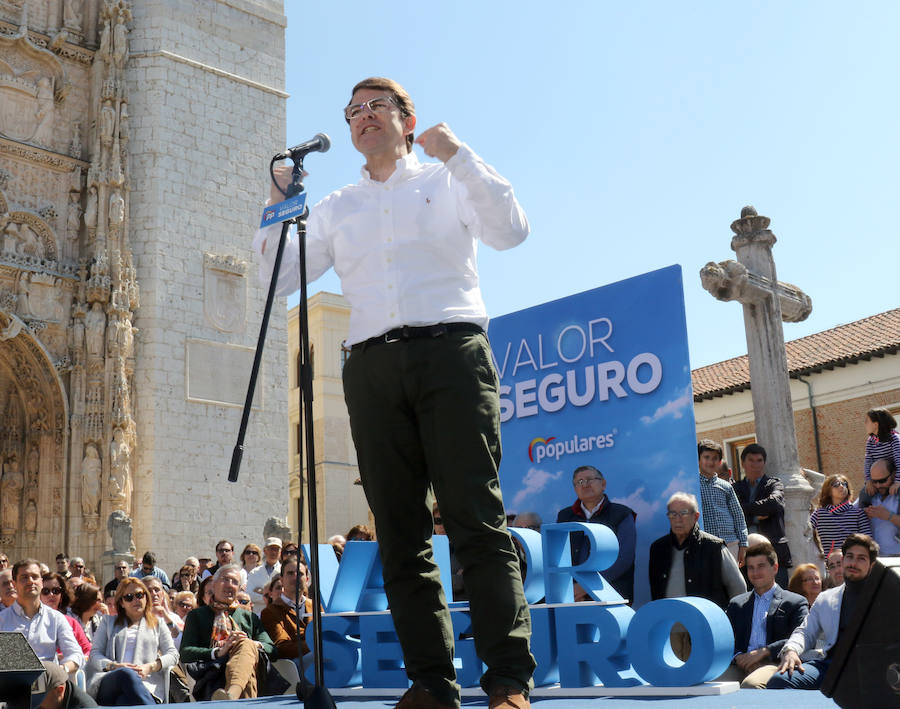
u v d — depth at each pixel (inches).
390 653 214.1
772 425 437.4
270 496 1007.0
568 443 362.3
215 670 370.6
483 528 119.3
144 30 1014.4
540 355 375.2
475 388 122.5
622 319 350.6
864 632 106.0
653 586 311.7
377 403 126.3
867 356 1151.0
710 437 1320.1
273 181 143.9
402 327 124.6
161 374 951.0
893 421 387.5
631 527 313.0
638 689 186.2
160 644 393.1
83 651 411.8
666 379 335.6
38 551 903.1
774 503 386.9
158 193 983.0
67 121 974.4
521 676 117.0
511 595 118.9
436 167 133.0
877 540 376.8
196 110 1030.4
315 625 124.5
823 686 110.1
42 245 931.3
